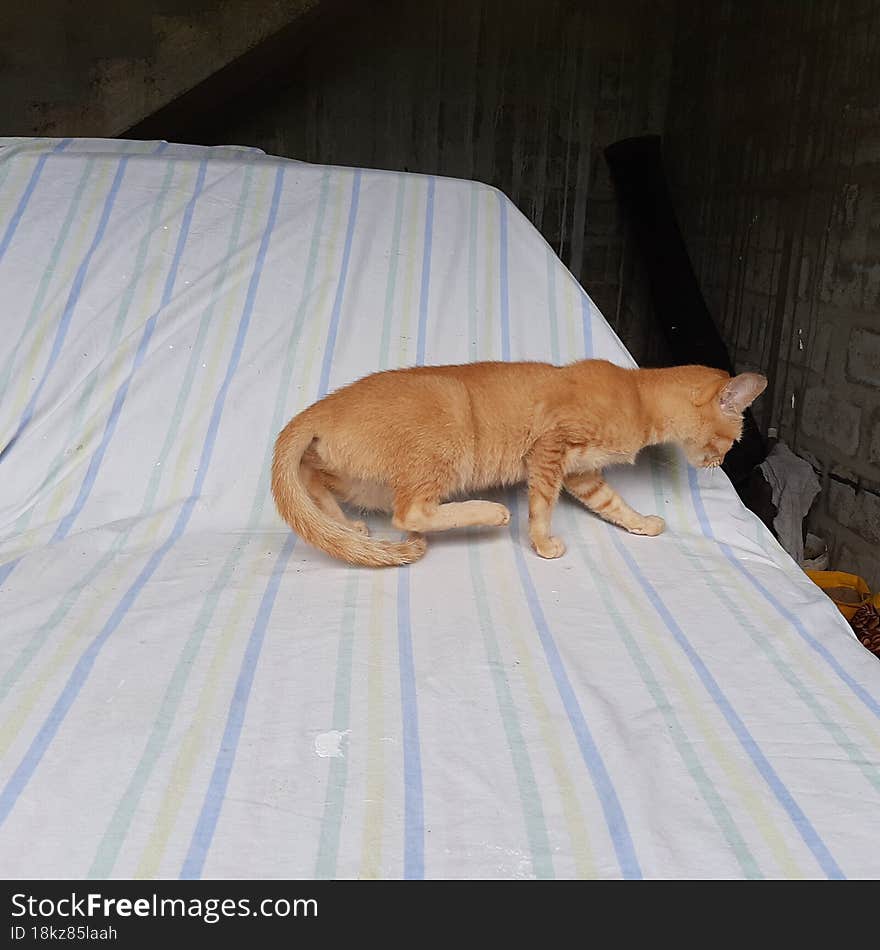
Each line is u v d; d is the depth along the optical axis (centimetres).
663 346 657
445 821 107
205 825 106
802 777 117
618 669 142
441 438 180
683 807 111
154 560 177
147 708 128
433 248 245
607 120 651
